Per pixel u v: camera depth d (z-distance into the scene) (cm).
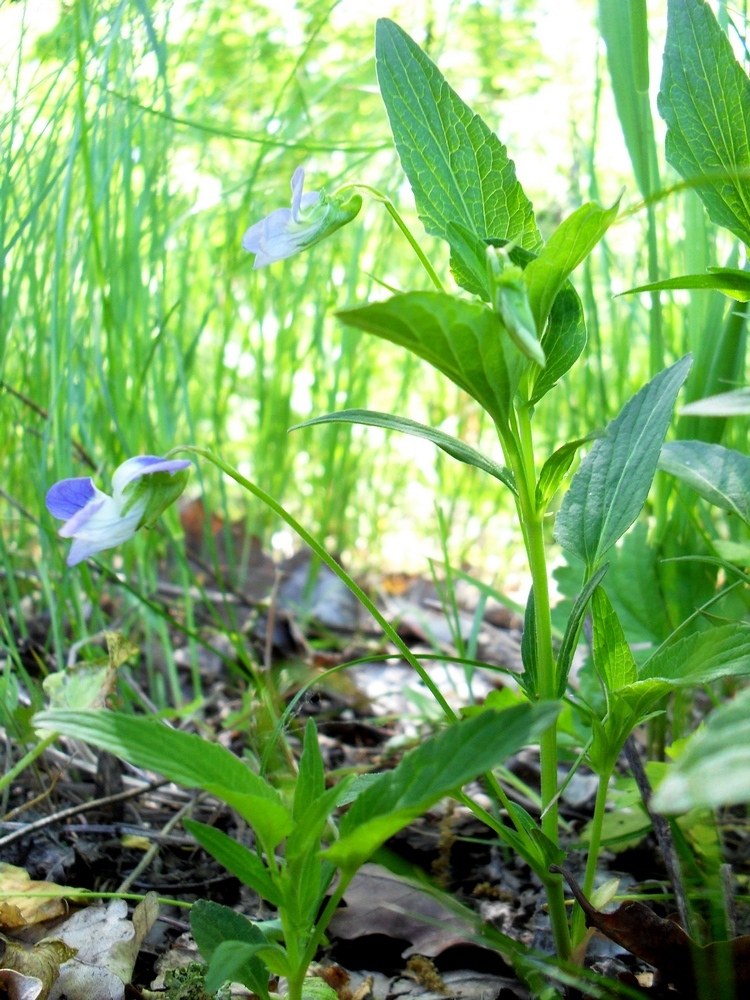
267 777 22
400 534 61
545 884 17
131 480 17
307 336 54
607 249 36
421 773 13
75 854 21
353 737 32
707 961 16
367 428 48
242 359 49
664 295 34
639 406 18
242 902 21
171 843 23
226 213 43
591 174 32
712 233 28
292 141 39
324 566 48
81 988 17
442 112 17
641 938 16
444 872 22
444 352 14
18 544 37
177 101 37
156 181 35
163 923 20
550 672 17
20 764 22
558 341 17
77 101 31
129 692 31
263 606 40
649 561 26
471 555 56
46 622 36
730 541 27
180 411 39
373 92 41
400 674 39
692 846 21
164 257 35
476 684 38
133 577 40
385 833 13
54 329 31
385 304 13
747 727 11
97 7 30
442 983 18
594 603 17
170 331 38
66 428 32
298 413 55
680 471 20
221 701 34
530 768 29
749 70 23
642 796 18
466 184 17
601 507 17
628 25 22
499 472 16
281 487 49
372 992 18
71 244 33
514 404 17
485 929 16
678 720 23
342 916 20
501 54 50
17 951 17
